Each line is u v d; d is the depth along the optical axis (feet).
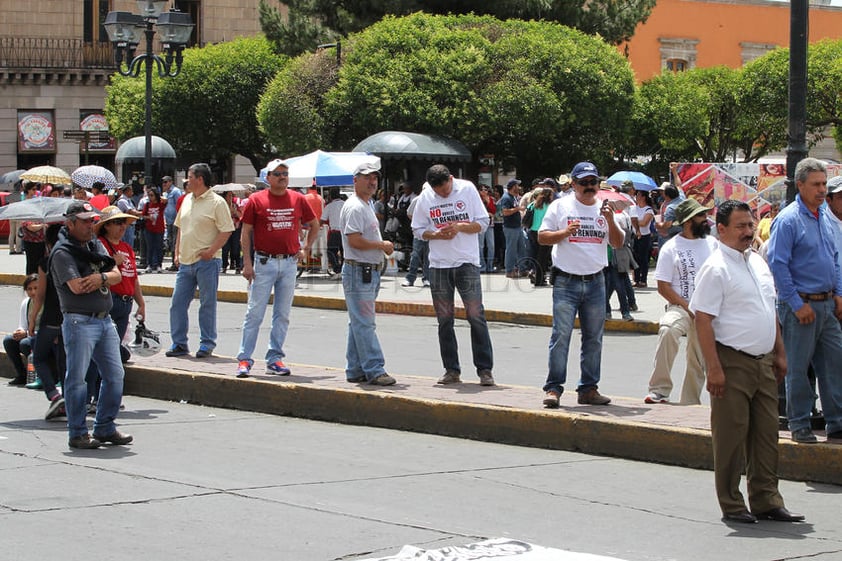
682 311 33.04
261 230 36.29
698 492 25.20
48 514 22.35
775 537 21.65
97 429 29.48
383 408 32.55
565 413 29.86
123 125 137.49
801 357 26.27
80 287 28.37
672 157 133.90
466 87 95.20
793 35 30.78
